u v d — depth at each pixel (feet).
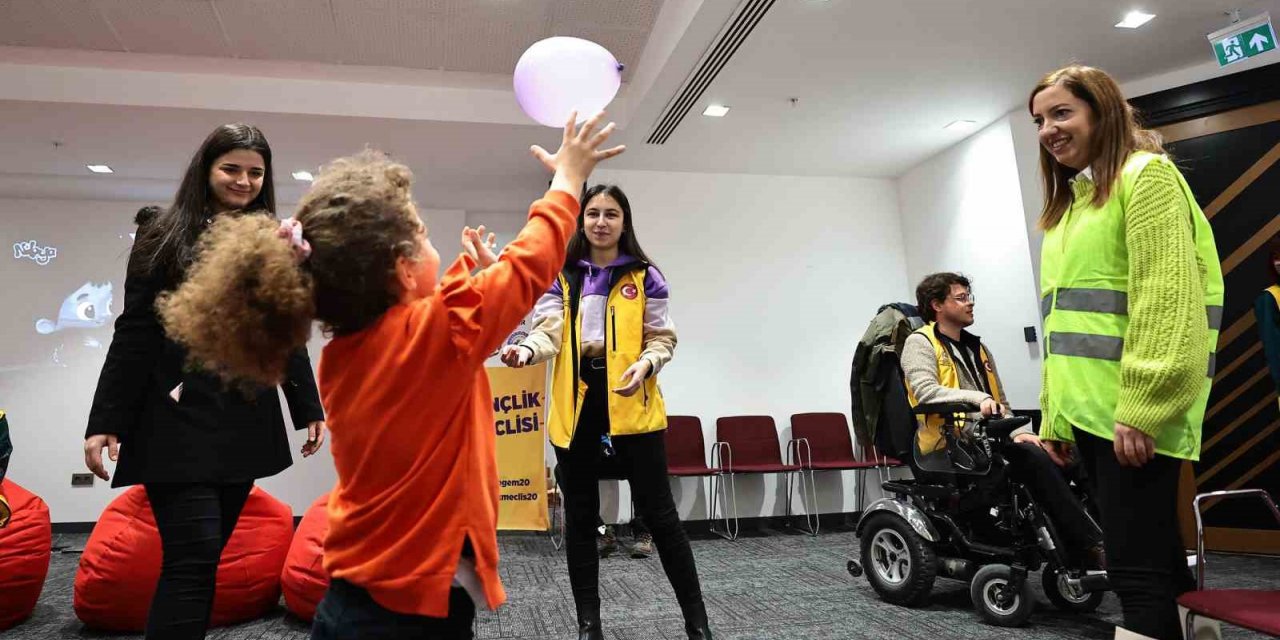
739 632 6.97
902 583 7.88
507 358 4.72
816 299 17.24
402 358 2.48
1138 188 3.57
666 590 9.08
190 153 14.94
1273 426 10.88
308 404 5.27
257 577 7.85
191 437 3.99
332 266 2.45
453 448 2.54
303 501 17.70
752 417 15.81
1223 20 11.10
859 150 16.21
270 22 12.12
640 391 5.52
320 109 13.39
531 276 2.70
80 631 7.72
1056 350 3.89
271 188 4.85
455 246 19.24
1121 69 12.64
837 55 11.87
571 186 2.95
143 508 7.69
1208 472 11.28
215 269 2.34
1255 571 9.42
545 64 3.16
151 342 4.06
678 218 16.93
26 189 17.17
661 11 12.26
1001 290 14.53
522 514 13.06
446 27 12.47
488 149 15.25
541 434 13.32
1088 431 3.63
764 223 17.37
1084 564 7.03
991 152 14.87
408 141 14.76
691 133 14.94
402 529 2.45
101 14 11.75
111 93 12.70
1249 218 11.38
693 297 16.57
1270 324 8.68
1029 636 6.71
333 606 2.52
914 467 8.00
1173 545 3.34
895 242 17.99
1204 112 11.81
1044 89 4.06
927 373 7.85
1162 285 3.35
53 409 17.02
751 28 10.97
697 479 15.28
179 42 12.62
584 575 5.62
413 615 2.41
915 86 13.09
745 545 12.98
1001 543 7.64
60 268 17.63
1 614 7.76
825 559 11.21
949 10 10.64
